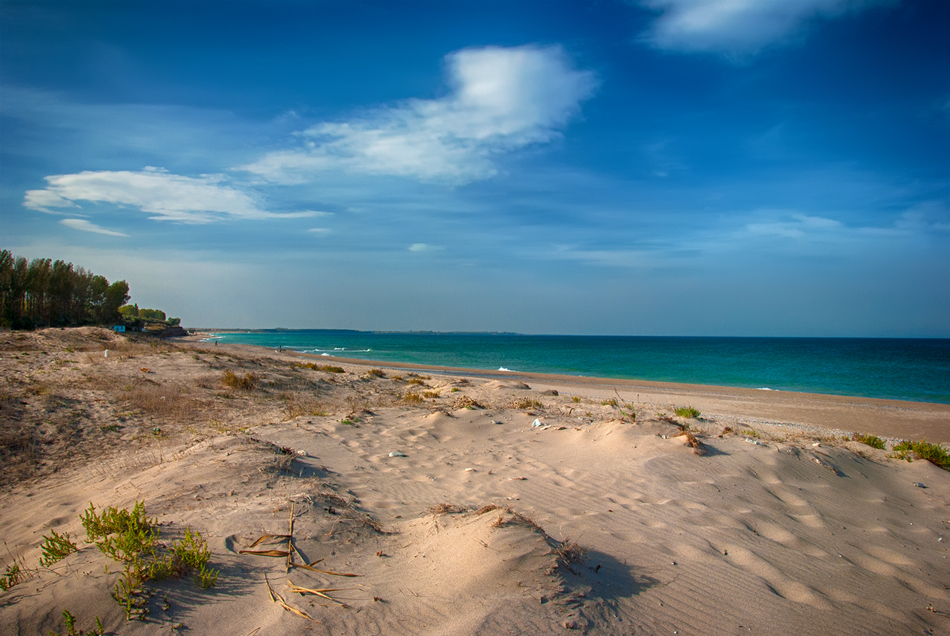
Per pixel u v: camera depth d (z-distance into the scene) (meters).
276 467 6.32
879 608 3.80
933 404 24.81
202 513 4.52
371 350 84.56
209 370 17.45
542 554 3.62
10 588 3.17
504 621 2.91
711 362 61.97
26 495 6.57
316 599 3.19
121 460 7.90
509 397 18.19
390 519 5.14
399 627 2.90
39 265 46.97
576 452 8.24
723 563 4.28
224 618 2.94
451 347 105.75
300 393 16.48
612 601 3.36
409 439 9.28
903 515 6.07
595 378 37.66
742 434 9.85
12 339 20.38
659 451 7.54
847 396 28.09
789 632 3.32
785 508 5.89
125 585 3.06
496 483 6.69
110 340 24.12
